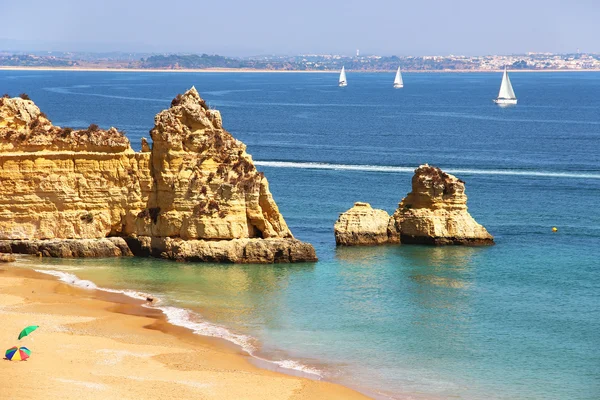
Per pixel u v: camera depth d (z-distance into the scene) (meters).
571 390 63.62
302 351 70.50
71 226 97.50
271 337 73.50
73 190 97.50
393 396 62.09
